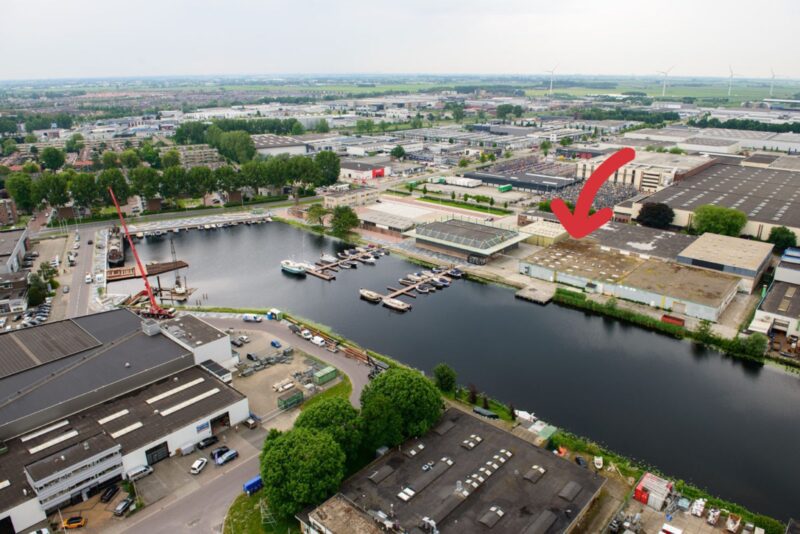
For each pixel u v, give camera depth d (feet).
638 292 511.40
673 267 559.38
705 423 350.43
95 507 275.80
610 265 577.43
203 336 399.85
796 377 401.29
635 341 458.91
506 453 290.56
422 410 306.76
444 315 512.22
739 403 371.76
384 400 295.28
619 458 312.29
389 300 533.96
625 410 364.17
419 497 259.80
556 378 403.34
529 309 523.29
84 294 553.64
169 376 365.61
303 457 260.62
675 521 264.52
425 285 574.56
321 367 406.82
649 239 642.63
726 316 486.38
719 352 437.58
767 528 254.88
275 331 472.44
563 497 259.60
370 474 277.03
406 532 238.27
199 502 277.85
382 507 253.85
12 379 346.74
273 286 590.14
